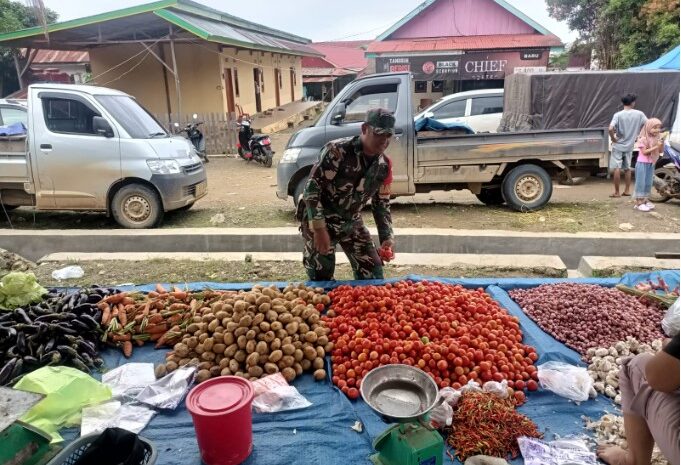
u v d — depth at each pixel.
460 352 2.87
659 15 15.86
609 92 9.79
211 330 3.08
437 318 3.24
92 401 2.64
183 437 2.46
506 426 2.40
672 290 3.87
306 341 3.07
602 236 5.86
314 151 7.01
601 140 7.27
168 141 7.43
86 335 3.26
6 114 8.02
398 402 2.11
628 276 4.18
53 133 6.89
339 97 7.20
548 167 7.64
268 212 8.03
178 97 15.05
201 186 7.87
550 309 3.55
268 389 2.71
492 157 7.30
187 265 5.62
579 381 2.74
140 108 7.83
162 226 7.33
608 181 10.27
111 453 2.04
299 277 5.28
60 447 2.31
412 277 4.19
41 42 15.41
